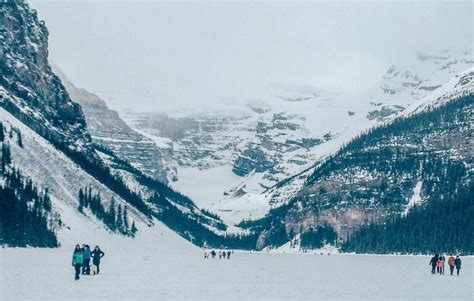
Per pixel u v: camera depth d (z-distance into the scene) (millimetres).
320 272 179875
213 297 96938
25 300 85125
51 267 142875
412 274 167625
